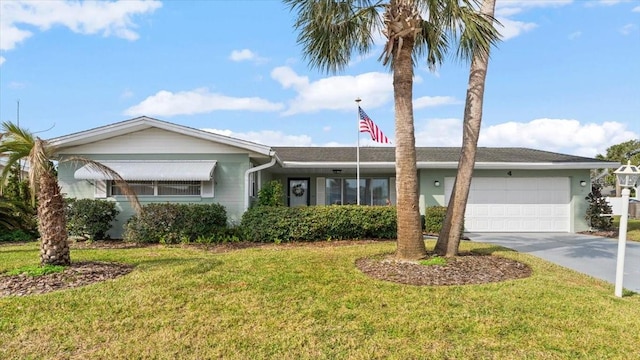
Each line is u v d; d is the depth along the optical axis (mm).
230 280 8750
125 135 16609
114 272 9383
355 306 7180
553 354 5461
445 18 9562
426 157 21969
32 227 17375
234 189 16781
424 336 5988
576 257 12797
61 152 16406
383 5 10547
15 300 7254
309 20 10828
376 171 23141
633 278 10008
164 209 15102
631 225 23031
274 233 15133
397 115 10312
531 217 20828
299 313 6840
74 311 6852
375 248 13102
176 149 16688
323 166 20734
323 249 13141
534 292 7992
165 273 9211
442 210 19172
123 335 5996
